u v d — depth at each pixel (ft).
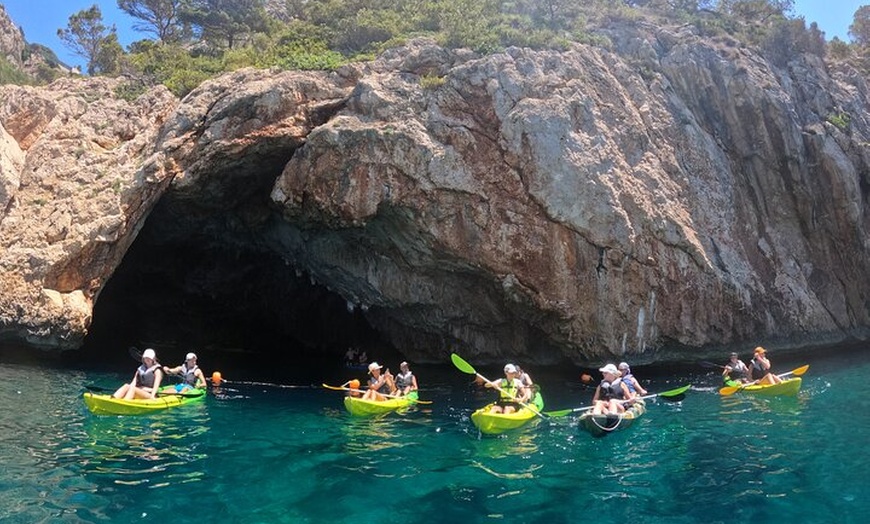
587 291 57.36
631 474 29.27
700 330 59.82
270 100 57.62
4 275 55.88
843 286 71.00
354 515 24.06
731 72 70.03
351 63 61.57
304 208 58.59
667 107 66.64
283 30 82.58
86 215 57.52
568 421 40.16
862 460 30.78
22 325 55.06
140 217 59.72
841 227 70.23
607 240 56.54
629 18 76.07
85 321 56.34
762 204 69.10
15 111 65.21
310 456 31.81
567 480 28.40
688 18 81.92
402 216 57.31
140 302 82.38
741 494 26.48
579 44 64.95
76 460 29.40
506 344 65.77
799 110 73.72
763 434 36.01
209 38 102.42
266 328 89.30
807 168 70.03
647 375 59.36
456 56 61.26
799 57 80.18
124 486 26.27
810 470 29.48
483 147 57.47
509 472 29.58
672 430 37.29
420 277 63.10
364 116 57.72
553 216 56.24
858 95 81.51
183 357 77.41
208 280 81.05
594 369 61.98
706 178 65.21
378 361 76.23
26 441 32.07
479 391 53.93
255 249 74.90
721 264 61.82
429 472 29.48
